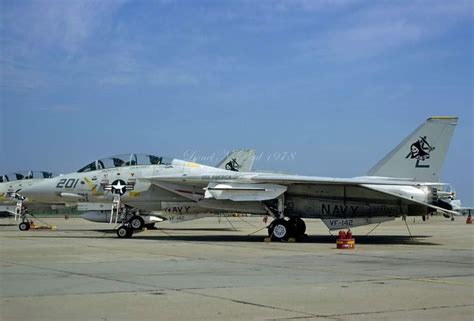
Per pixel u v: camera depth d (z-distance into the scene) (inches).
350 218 883.4
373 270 474.3
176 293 349.4
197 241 852.0
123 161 1000.2
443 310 300.5
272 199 877.8
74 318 276.2
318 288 371.6
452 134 882.1
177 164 983.0
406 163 888.9
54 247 713.6
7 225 1664.6
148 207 982.4
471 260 564.4
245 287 374.3
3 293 347.9
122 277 422.0
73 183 994.1
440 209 832.9
